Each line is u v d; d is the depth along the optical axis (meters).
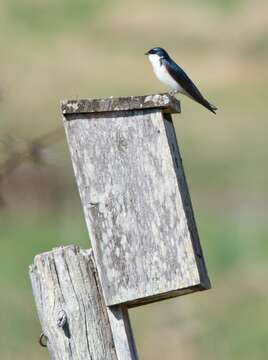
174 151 8.12
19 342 15.42
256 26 43.00
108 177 7.95
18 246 21.53
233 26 43.44
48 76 33.50
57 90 32.50
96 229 7.90
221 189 28.36
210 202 27.55
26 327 15.88
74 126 7.96
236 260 21.31
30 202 23.69
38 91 31.05
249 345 16.88
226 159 30.09
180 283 7.85
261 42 41.59
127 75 35.84
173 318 17.34
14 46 37.28
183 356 16.41
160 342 16.67
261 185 28.55
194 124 32.03
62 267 7.73
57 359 7.67
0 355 15.08
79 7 43.84
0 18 40.75
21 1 43.03
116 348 7.71
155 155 7.96
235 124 32.25
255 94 35.06
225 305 18.00
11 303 16.66
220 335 17.08
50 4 43.44
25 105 29.06
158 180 7.95
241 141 31.11
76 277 7.73
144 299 7.98
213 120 32.41
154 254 7.89
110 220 7.91
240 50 40.56
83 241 22.12
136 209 7.93
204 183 28.89
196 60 39.66
